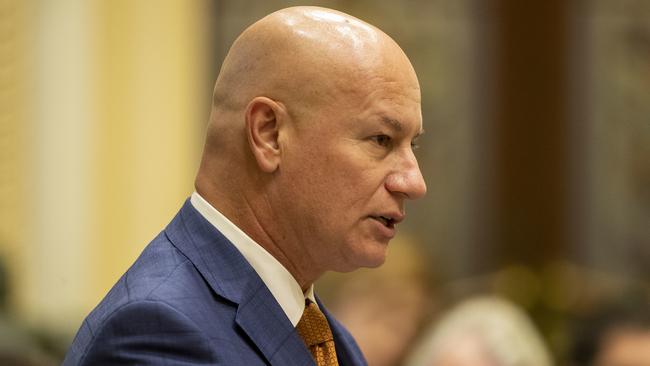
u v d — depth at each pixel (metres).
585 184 13.33
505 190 13.27
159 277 3.74
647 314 7.45
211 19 12.46
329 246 3.88
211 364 3.57
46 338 8.34
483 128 13.24
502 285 11.62
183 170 11.95
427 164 13.23
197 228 3.91
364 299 9.09
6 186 11.58
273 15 3.99
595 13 13.30
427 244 13.22
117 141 11.80
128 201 11.82
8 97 11.58
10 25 11.57
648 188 13.27
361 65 3.85
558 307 10.65
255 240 3.91
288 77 3.86
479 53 13.21
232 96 3.95
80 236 11.65
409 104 3.90
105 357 3.57
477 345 7.45
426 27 13.14
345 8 12.95
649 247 13.23
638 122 13.24
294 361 3.77
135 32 11.85
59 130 11.66
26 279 11.52
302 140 3.84
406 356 8.86
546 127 13.28
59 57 11.63
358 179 3.84
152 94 11.89
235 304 3.76
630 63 13.27
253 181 3.90
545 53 13.27
